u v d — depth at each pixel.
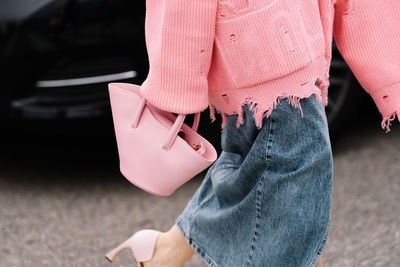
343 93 3.74
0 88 3.27
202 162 1.68
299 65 1.59
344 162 3.71
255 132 1.69
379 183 3.42
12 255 2.82
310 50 1.62
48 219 3.19
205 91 1.63
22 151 4.07
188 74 1.60
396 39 1.81
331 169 1.72
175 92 1.62
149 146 1.71
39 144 4.16
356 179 3.48
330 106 3.77
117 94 1.75
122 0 3.12
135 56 3.19
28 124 3.34
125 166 1.78
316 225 1.71
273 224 1.71
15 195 3.48
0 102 3.29
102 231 3.04
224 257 1.84
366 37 1.82
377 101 1.87
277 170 1.68
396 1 1.80
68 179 3.66
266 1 1.57
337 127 3.81
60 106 3.26
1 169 3.82
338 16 1.82
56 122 3.29
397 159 3.71
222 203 1.85
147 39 1.72
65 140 4.20
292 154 1.66
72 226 3.10
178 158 1.69
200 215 1.92
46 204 3.36
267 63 1.59
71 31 3.16
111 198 3.42
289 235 1.70
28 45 3.19
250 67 1.60
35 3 3.16
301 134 1.66
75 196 3.45
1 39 3.19
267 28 1.57
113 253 2.18
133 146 1.74
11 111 3.29
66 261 2.76
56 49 3.18
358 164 3.67
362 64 1.84
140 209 3.27
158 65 1.61
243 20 1.57
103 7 3.13
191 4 1.55
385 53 1.82
